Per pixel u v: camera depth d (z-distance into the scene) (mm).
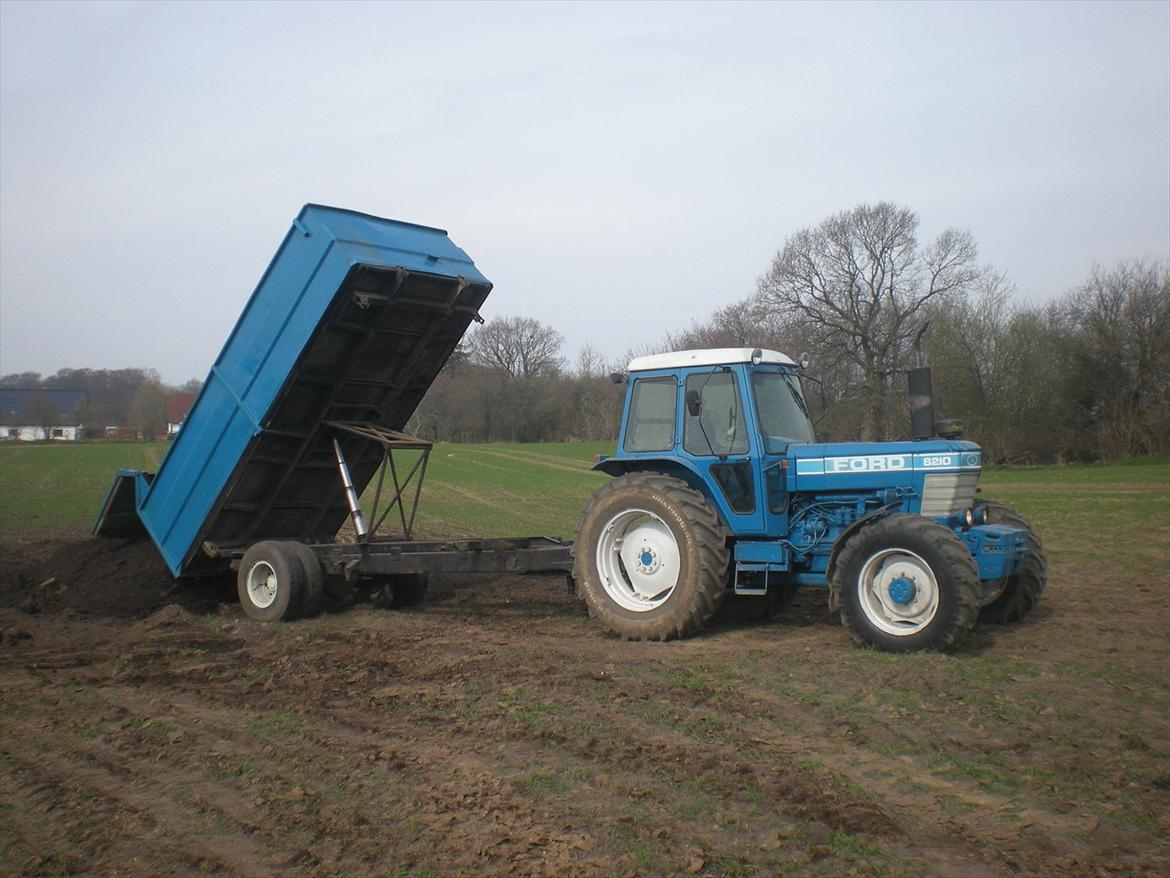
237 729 5949
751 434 8328
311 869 4070
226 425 9578
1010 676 6680
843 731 5598
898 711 5918
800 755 5223
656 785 4828
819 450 8250
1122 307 39875
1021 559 8047
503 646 8062
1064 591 10477
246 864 4152
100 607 10430
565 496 28453
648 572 8461
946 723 5707
